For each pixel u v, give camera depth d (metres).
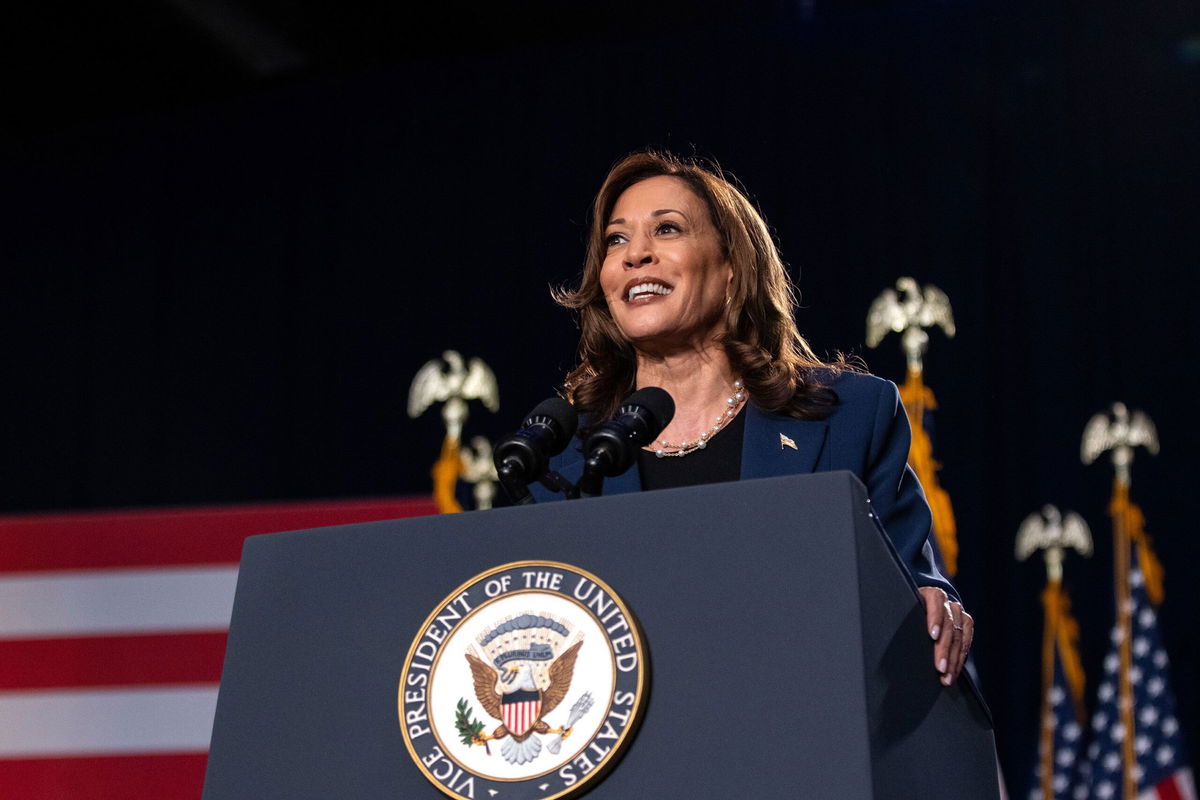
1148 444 10.79
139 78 14.19
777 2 12.79
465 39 13.72
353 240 13.34
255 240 13.62
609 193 4.27
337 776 2.47
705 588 2.36
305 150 13.77
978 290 11.48
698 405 4.00
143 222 13.98
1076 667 10.41
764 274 4.14
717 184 4.19
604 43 13.63
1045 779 10.21
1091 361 11.12
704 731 2.27
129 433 13.38
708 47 12.96
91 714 6.88
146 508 13.10
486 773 2.34
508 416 12.40
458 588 2.49
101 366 13.65
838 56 12.55
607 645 2.35
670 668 2.33
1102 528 10.69
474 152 13.29
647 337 3.96
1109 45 11.87
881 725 2.28
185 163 14.06
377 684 2.50
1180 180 11.38
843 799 2.17
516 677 2.38
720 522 2.39
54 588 7.06
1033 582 10.67
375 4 13.35
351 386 12.87
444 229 13.12
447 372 12.63
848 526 2.32
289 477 12.81
